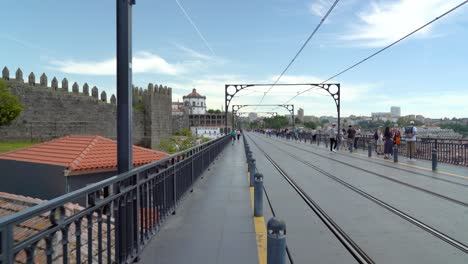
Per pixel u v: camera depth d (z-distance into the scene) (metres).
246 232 5.98
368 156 22.36
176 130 92.00
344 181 12.07
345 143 34.56
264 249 5.14
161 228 6.16
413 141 19.34
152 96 58.31
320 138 44.66
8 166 14.16
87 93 48.84
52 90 42.91
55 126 43.00
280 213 7.50
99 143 15.06
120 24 4.88
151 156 16.19
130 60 4.92
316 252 5.16
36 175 12.91
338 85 36.16
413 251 5.17
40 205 2.40
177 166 7.80
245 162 18.67
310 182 11.94
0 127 37.16
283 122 129.50
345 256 5.00
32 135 40.19
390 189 10.45
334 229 6.28
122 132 4.81
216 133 102.94
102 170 12.95
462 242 5.55
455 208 7.90
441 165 16.89
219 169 15.23
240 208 7.77
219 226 6.33
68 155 13.48
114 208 4.00
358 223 6.70
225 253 4.98
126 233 4.37
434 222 6.73
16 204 9.18
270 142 49.62
